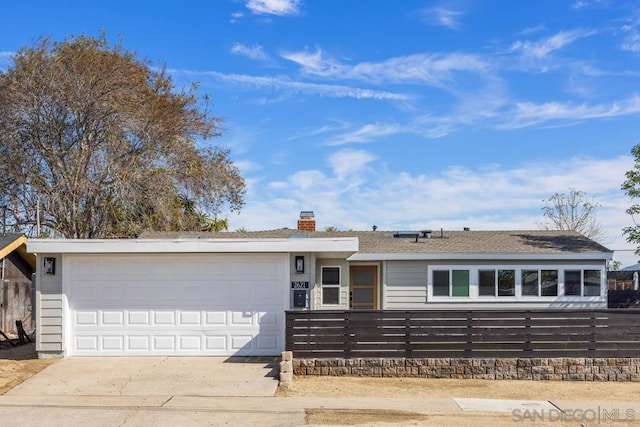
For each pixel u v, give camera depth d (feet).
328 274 63.21
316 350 43.11
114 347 47.16
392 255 63.26
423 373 43.04
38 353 46.68
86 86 90.79
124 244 46.34
